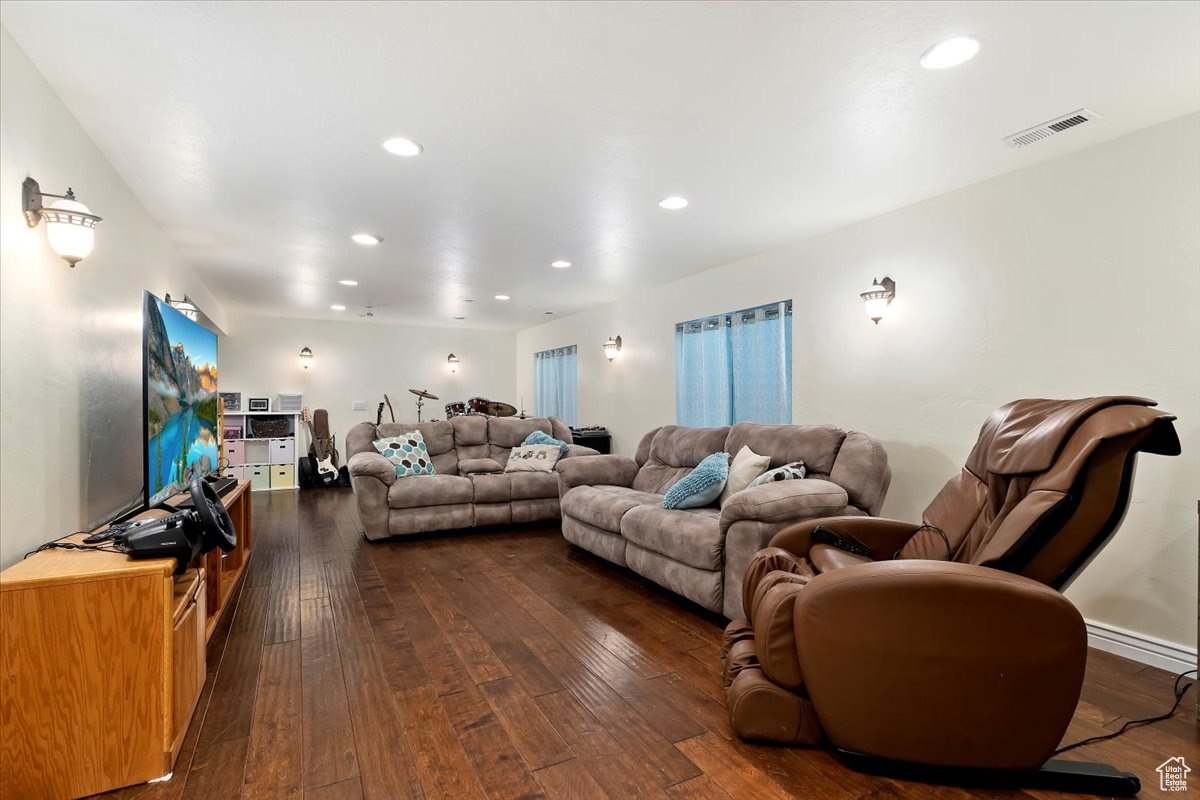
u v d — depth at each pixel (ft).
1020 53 5.82
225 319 21.93
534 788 5.00
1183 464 7.19
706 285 15.35
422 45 5.66
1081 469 4.84
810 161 8.49
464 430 17.22
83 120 7.07
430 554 12.89
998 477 6.52
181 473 9.01
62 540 6.14
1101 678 7.06
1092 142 7.89
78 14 5.12
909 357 10.37
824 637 5.23
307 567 11.82
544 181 9.23
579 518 12.39
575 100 6.75
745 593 7.17
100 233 7.77
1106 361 7.84
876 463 9.12
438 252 13.41
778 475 9.39
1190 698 6.57
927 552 6.96
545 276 15.93
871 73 6.20
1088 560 4.97
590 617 9.03
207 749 5.56
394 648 7.86
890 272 10.69
